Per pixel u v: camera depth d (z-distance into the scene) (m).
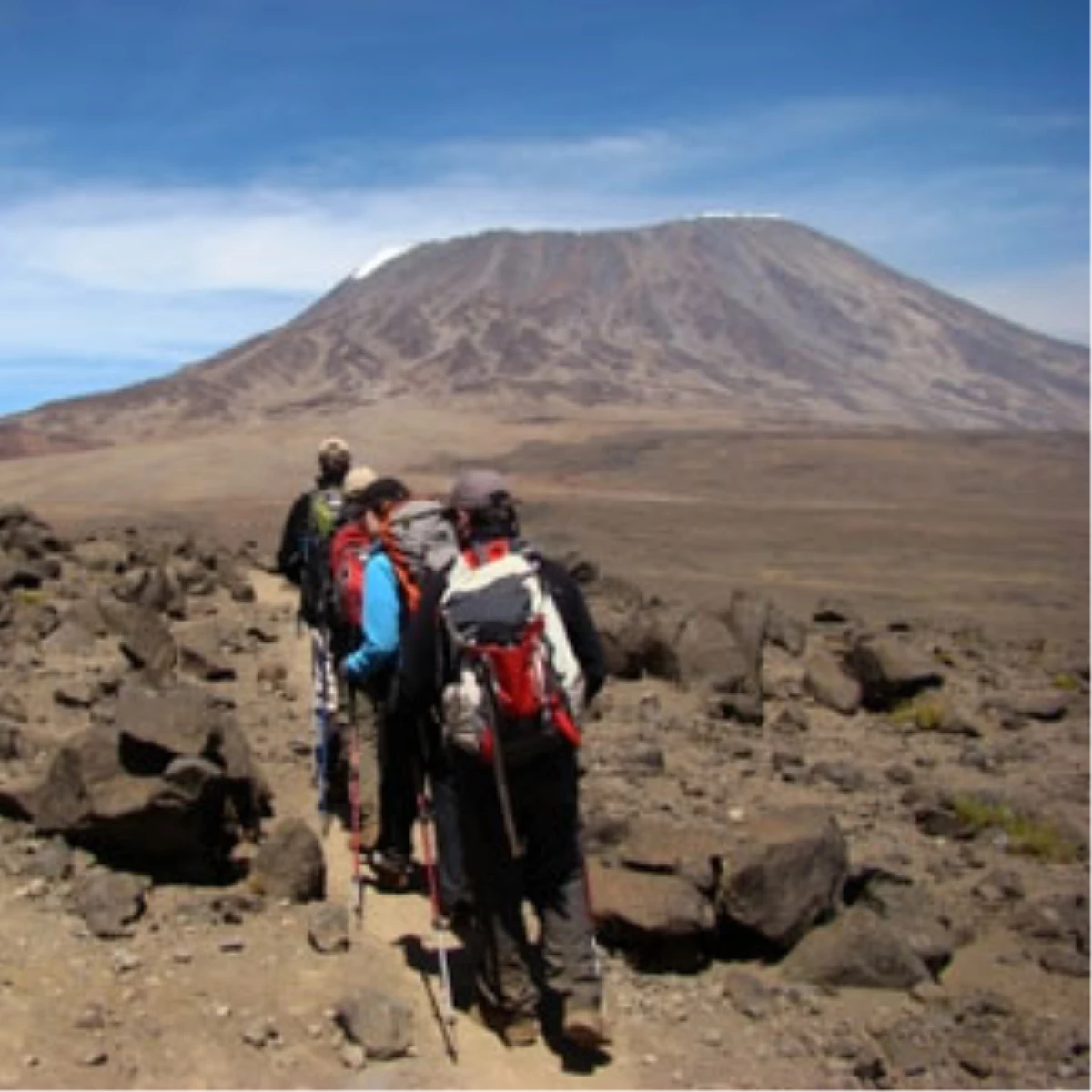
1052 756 12.84
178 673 13.69
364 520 8.21
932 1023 6.51
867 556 72.69
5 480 165.25
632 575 58.38
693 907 7.02
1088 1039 6.35
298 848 7.60
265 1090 5.61
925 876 8.66
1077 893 8.50
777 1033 6.41
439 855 7.18
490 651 5.80
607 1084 5.91
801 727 13.42
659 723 12.86
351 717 8.12
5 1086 5.35
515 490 137.00
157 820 7.46
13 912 6.88
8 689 12.14
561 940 6.05
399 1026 6.03
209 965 6.59
